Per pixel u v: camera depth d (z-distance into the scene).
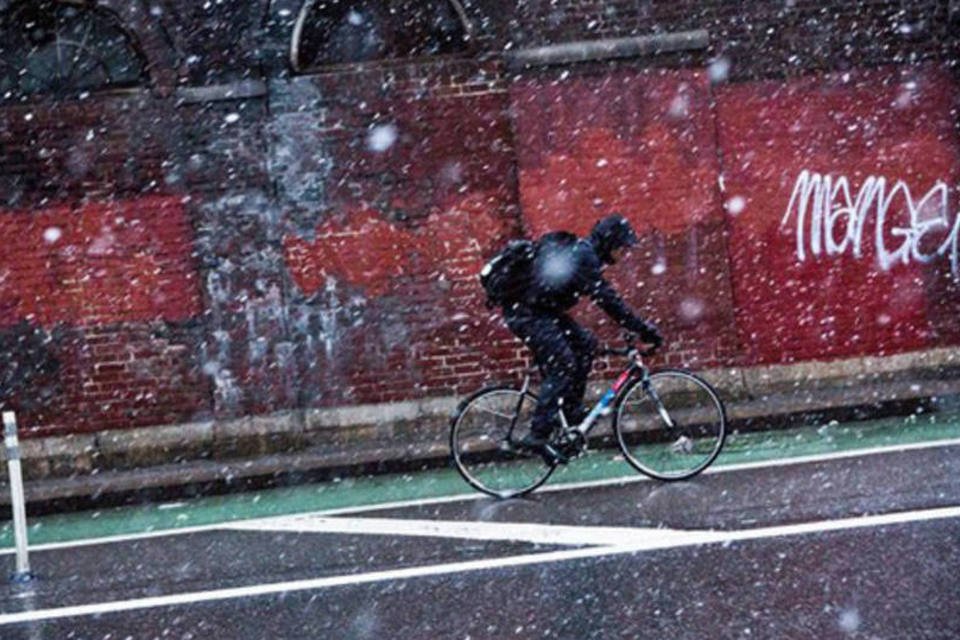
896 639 7.22
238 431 16.67
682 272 16.95
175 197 16.72
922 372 17.39
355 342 16.92
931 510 10.16
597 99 16.83
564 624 8.09
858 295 17.34
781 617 7.80
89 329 16.77
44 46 16.58
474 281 17.00
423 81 16.84
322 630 8.47
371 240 16.91
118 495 14.94
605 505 11.85
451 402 16.97
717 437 12.88
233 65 16.67
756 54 17.14
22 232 16.67
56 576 11.03
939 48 17.39
